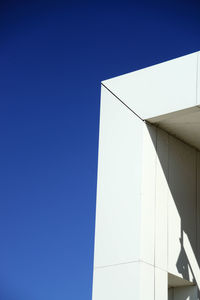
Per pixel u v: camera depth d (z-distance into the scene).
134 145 19.14
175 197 19.77
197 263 20.00
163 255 18.70
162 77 19.27
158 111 19.05
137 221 18.30
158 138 19.61
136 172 18.81
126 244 18.28
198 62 18.69
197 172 21.06
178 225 19.59
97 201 19.34
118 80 20.22
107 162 19.56
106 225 18.88
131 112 19.56
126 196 18.78
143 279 17.77
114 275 18.17
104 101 20.34
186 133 20.09
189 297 19.53
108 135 19.86
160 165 19.45
